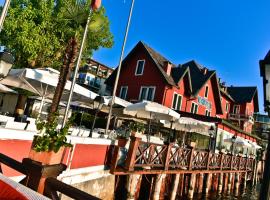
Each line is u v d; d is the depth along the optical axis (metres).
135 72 32.19
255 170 37.09
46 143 3.13
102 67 46.66
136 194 13.27
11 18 17.33
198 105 34.81
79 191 2.40
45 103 23.92
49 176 2.88
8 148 6.36
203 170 18.38
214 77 37.69
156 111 14.59
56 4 19.70
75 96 14.30
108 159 11.08
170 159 14.35
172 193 15.34
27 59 18.42
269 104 3.43
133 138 11.38
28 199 2.13
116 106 17.88
